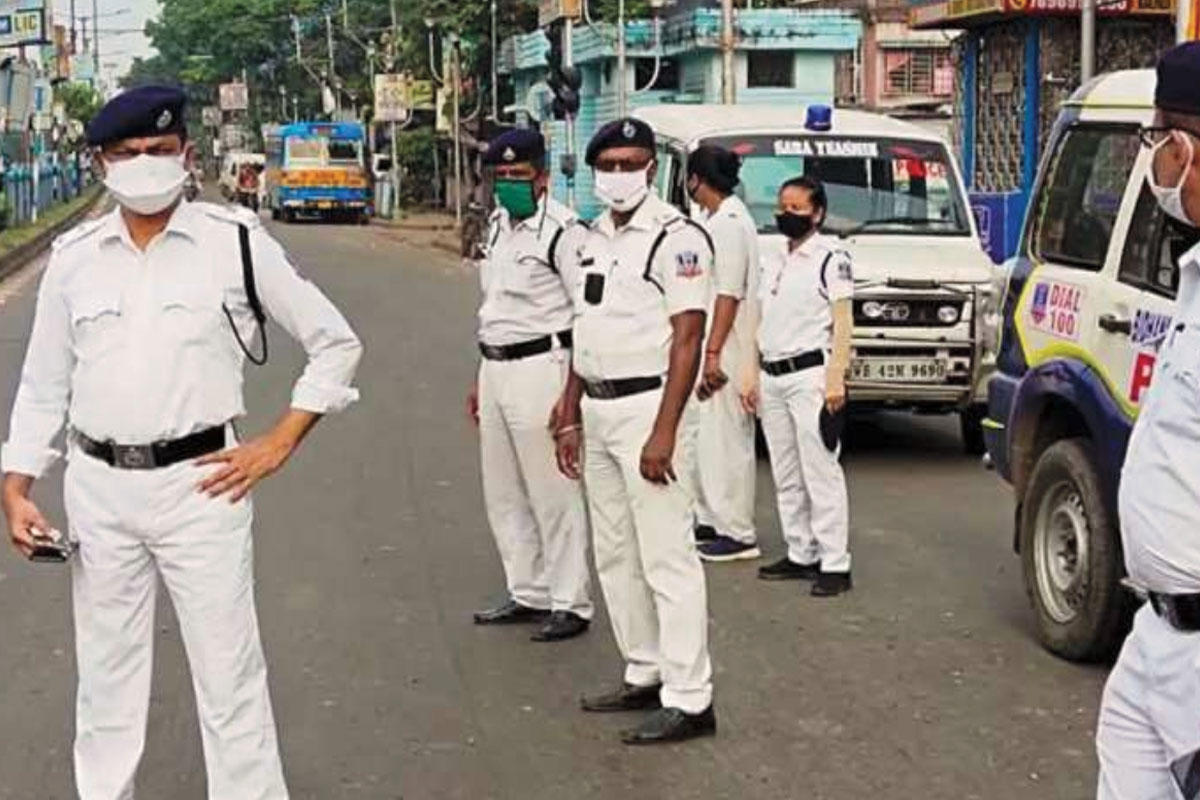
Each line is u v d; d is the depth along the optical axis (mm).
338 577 8625
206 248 4547
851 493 10898
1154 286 6605
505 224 7344
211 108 96688
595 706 6500
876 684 6879
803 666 7121
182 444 4539
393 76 53438
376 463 11898
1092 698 6695
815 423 8141
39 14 44625
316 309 4656
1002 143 20781
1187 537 3516
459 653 7305
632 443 6020
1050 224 7570
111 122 4340
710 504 8969
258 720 4711
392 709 6562
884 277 11180
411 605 8094
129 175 4355
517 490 7645
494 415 7527
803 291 8125
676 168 12328
